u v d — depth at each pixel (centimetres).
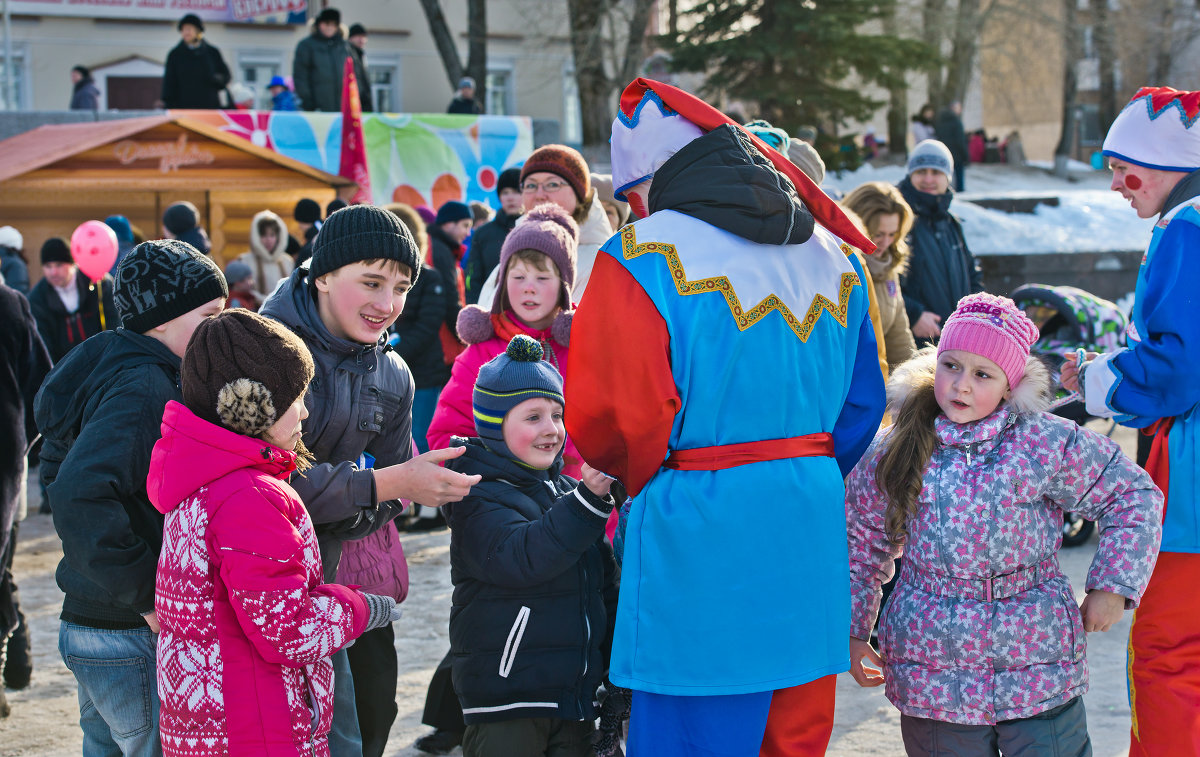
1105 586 274
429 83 2614
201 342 234
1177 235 301
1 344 404
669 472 246
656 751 247
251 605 223
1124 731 395
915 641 280
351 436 287
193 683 228
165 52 2345
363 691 314
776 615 243
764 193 242
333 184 1200
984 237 1455
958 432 281
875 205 473
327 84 1559
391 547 317
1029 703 273
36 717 432
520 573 278
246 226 1204
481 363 373
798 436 251
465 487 264
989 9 2686
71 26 2262
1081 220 1546
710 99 2189
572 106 2759
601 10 2234
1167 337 296
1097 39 2864
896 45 2059
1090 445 278
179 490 229
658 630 242
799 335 249
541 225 375
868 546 291
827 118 2133
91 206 1149
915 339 564
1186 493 303
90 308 839
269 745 229
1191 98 315
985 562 275
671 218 246
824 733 257
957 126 2133
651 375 238
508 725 288
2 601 431
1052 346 692
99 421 252
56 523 246
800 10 2012
